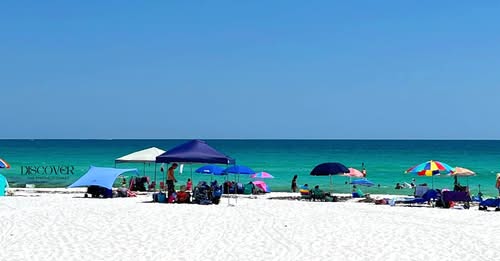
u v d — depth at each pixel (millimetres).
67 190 31859
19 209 18594
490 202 21906
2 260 10562
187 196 21953
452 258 11297
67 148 146250
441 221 17219
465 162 82562
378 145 192875
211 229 14523
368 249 12180
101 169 24891
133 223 15273
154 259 10867
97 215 16734
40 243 12328
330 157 97562
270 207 20125
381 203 24969
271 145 194625
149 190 30266
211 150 22062
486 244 12875
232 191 30297
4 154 103062
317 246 12461
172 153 21734
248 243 12703
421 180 48688
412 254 11672
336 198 26922
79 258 10820
